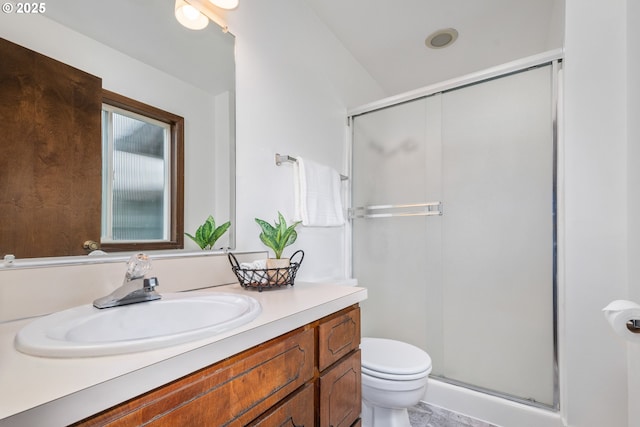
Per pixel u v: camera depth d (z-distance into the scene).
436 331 1.85
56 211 0.81
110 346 0.49
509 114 1.69
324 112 1.95
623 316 0.83
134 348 0.50
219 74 1.28
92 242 0.88
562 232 1.48
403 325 1.97
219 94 1.27
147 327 0.77
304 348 0.80
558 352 1.49
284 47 1.63
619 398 1.30
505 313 1.66
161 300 0.83
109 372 0.44
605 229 1.35
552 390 1.51
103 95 0.93
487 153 1.74
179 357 0.51
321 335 0.86
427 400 1.76
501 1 1.79
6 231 0.72
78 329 0.64
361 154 2.18
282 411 0.71
